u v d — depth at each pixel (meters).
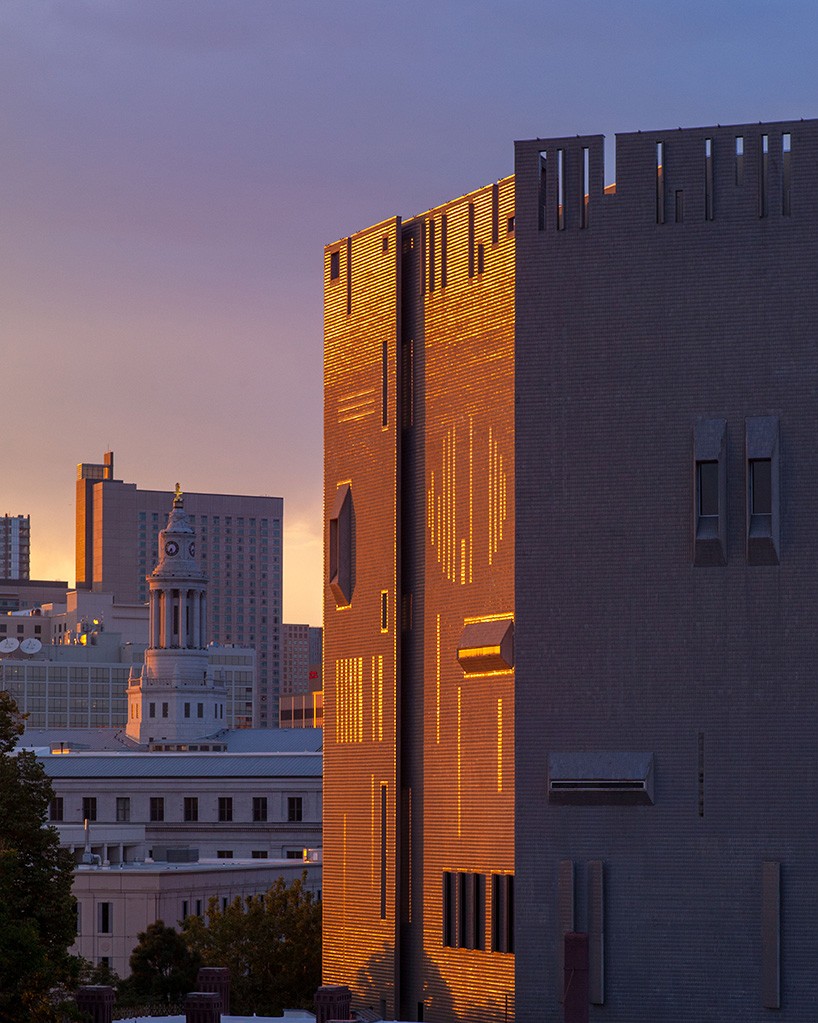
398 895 86.31
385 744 88.19
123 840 188.00
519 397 77.88
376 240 91.44
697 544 73.94
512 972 78.12
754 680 73.44
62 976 77.06
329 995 82.00
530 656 76.69
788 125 75.00
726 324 75.00
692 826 73.75
